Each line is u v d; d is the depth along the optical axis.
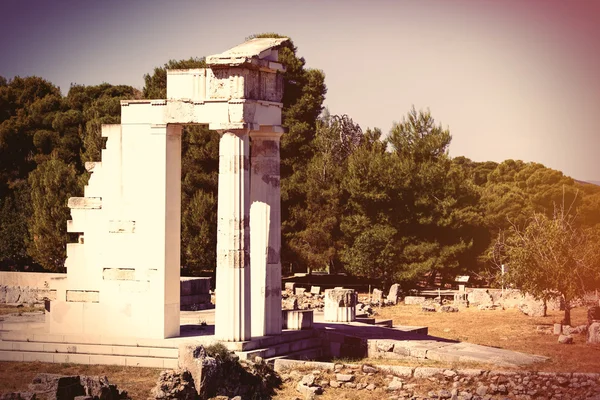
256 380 33.94
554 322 56.06
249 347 36.72
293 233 84.50
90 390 30.39
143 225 38.34
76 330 39.03
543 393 33.06
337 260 90.56
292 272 94.06
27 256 85.00
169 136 38.38
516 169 129.75
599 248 54.03
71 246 39.16
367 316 56.56
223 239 36.72
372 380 35.03
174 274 38.62
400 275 79.06
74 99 97.31
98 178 39.00
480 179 143.50
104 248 38.78
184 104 37.59
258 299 39.00
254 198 39.44
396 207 82.50
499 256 79.38
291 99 90.75
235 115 36.59
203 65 85.88
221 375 32.72
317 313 55.12
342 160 93.56
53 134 93.62
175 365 36.28
